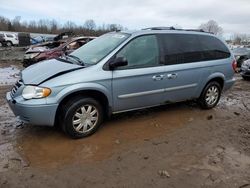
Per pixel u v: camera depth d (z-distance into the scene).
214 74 6.52
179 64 5.85
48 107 4.45
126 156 4.32
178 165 4.12
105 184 3.61
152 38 5.56
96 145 4.65
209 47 6.46
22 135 4.93
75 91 4.60
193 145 4.80
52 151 4.40
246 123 6.02
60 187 3.52
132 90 5.23
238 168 4.12
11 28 73.75
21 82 4.77
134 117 6.00
